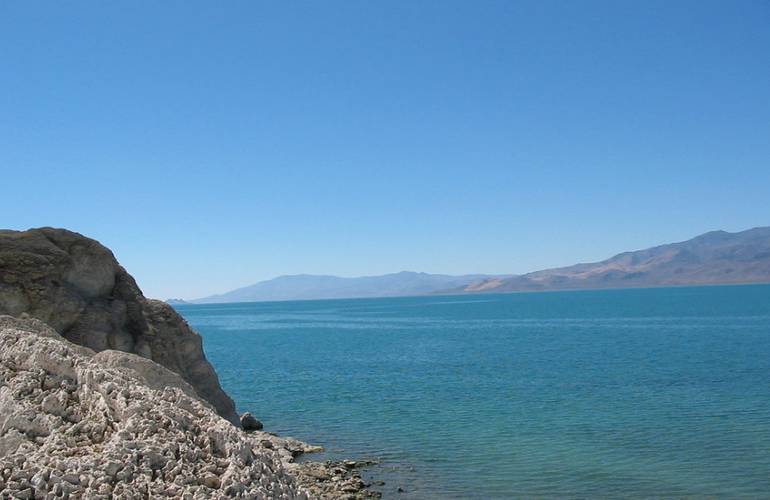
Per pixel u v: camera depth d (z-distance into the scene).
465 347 105.12
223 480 14.49
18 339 20.31
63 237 34.78
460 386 59.16
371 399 52.38
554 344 106.50
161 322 36.19
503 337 126.62
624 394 52.31
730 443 35.03
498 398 51.69
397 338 131.88
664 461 31.92
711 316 176.12
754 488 27.81
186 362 36.31
